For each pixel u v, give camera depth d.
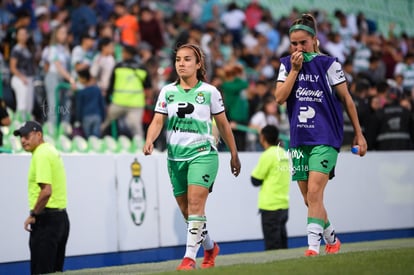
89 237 35.47
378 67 64.56
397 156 47.22
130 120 47.75
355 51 70.50
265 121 50.28
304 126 24.12
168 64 60.94
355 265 20.69
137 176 37.53
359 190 45.28
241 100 51.03
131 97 47.50
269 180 37.22
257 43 67.31
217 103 23.41
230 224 40.69
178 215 39.00
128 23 58.03
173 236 38.75
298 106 24.22
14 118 43.38
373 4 80.38
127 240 36.88
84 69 46.22
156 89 52.22
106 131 47.34
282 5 76.69
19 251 33.31
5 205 32.97
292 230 42.94
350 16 75.44
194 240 22.86
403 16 81.44
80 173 35.38
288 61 24.44
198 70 23.59
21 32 46.72
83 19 56.38
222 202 40.44
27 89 46.50
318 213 23.97
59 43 48.25
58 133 44.47
